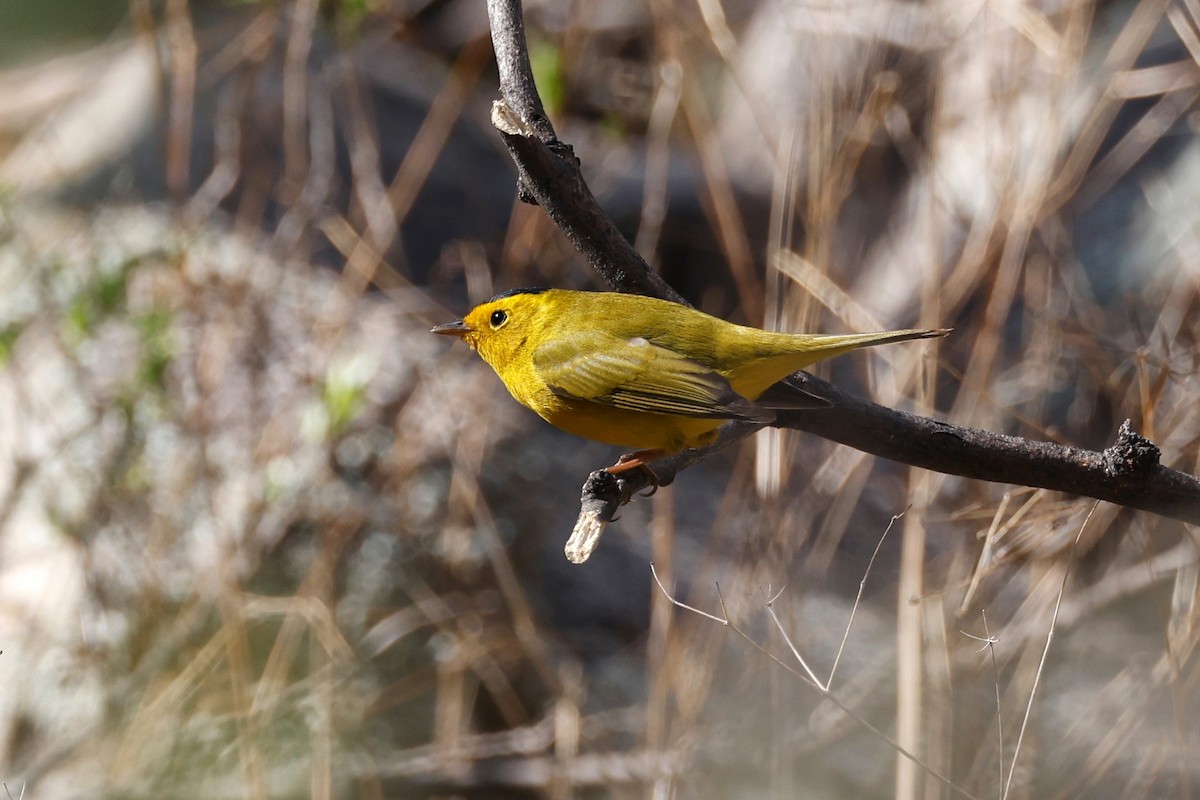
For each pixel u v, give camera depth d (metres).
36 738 11.47
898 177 15.26
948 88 12.45
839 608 12.34
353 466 12.22
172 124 14.33
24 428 11.91
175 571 11.89
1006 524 9.18
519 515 13.01
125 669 11.67
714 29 11.71
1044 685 10.82
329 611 11.36
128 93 15.77
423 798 11.40
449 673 11.81
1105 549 12.01
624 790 11.20
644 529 13.76
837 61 11.63
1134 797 9.91
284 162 14.31
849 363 13.72
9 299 12.95
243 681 11.12
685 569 13.16
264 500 11.68
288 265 13.14
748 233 15.44
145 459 12.14
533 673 12.31
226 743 11.24
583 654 12.45
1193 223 13.47
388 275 14.05
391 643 11.88
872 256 14.77
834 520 11.93
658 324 7.77
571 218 6.48
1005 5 11.83
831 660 11.74
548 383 7.91
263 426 12.26
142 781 11.00
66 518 11.90
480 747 11.60
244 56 13.20
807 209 11.81
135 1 12.85
